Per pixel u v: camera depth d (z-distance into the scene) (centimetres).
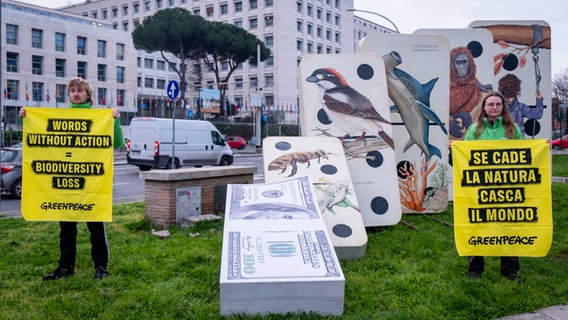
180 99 5388
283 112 6475
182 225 819
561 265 586
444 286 507
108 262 580
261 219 523
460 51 978
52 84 5384
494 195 521
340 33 8669
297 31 7706
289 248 474
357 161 792
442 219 885
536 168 521
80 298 479
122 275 555
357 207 663
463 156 526
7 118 5000
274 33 7350
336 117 811
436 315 438
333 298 435
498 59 1043
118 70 6097
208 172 885
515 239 518
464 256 566
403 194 908
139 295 488
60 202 537
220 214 906
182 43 5425
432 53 916
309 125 805
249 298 432
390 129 815
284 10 7419
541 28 1052
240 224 512
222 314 432
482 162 523
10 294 493
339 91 823
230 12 7700
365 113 816
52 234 777
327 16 8388
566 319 436
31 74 5203
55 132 539
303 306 435
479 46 984
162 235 745
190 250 654
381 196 783
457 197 524
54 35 5400
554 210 938
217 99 5675
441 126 916
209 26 5416
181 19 5284
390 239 720
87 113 541
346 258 611
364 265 589
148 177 827
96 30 5806
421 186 911
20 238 747
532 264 585
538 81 1049
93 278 538
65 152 538
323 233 502
